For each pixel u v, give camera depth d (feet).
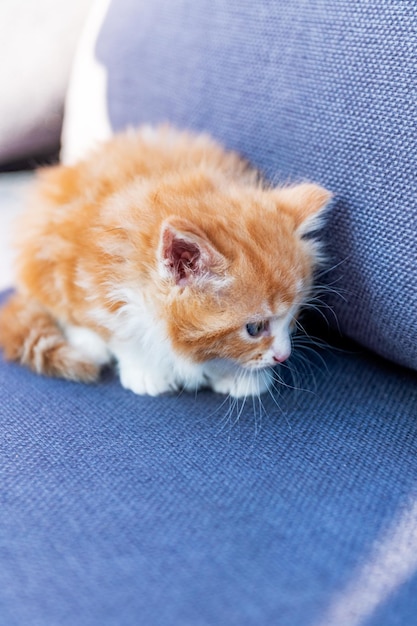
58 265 1.74
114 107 2.06
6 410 1.61
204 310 1.62
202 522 1.39
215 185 1.71
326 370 1.72
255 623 1.26
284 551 1.35
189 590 1.30
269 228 1.65
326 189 1.63
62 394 1.67
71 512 1.41
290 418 1.60
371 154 1.55
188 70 1.85
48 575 1.32
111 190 1.74
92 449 1.52
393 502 1.42
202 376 1.72
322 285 1.69
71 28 2.32
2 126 2.34
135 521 1.39
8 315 1.82
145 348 1.71
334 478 1.46
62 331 1.85
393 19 1.50
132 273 1.65
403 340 1.59
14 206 2.27
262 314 1.64
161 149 1.81
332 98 1.59
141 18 1.96
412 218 1.52
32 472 1.48
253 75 1.72
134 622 1.26
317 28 1.60
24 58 2.31
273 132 1.70
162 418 1.61
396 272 1.55
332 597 1.29
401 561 1.33
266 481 1.46
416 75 1.48
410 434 1.55
